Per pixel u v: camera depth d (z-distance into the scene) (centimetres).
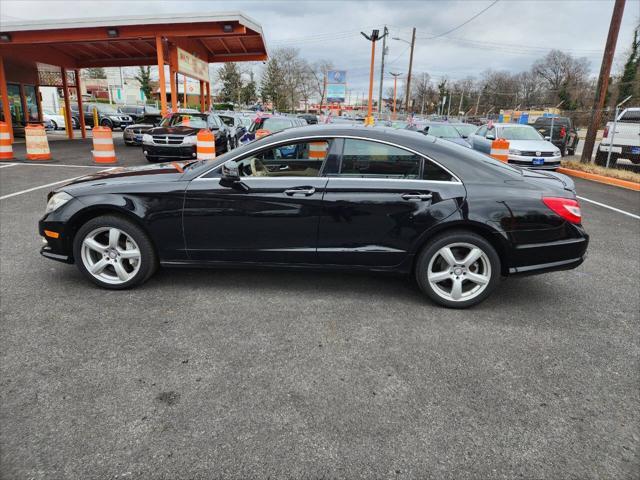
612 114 1559
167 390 276
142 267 412
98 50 2136
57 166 1209
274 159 403
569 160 1614
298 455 228
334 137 395
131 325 354
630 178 1202
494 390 284
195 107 4900
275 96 6519
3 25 1566
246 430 244
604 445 240
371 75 3116
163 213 397
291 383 286
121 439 236
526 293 441
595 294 442
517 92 8838
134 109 3444
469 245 381
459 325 368
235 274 466
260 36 1798
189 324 358
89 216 416
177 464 221
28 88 2305
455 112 9519
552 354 328
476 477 217
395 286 445
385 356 320
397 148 389
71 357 309
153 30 1591
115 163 1321
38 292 411
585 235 390
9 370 292
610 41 1410
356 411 261
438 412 262
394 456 228
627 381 298
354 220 385
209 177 400
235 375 293
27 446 229
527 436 245
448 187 381
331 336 345
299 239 394
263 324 361
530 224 377
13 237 570
